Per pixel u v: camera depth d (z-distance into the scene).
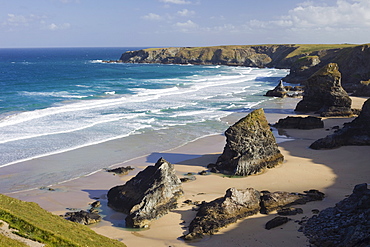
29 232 22.09
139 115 67.38
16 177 37.16
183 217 29.08
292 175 38.00
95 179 37.38
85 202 32.09
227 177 38.03
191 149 48.00
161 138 52.78
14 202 26.20
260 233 25.41
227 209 27.80
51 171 39.12
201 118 66.31
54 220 25.19
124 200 30.88
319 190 33.53
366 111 48.91
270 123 64.12
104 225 28.16
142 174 32.06
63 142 49.22
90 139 51.09
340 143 47.84
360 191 27.47
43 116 63.56
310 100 74.69
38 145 47.50
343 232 23.59
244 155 38.69
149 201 29.00
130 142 50.44
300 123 59.75
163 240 25.56
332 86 71.25
